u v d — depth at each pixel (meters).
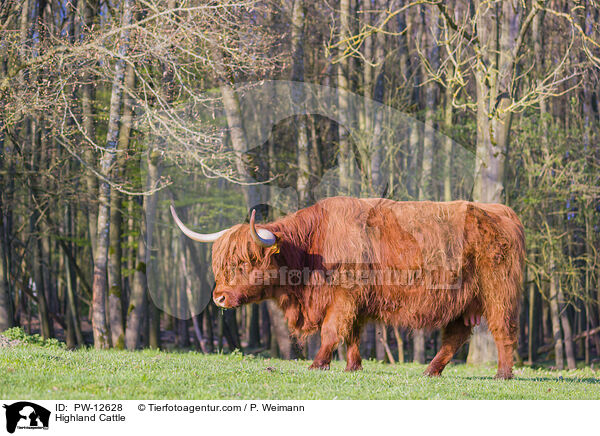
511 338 8.89
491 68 14.62
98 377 7.32
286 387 7.19
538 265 22.45
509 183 21.03
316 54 18.38
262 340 33.19
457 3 17.53
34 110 14.43
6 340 11.92
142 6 13.95
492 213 8.86
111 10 16.28
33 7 17.98
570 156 22.84
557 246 22.95
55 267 30.98
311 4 19.61
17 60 14.95
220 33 11.72
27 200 21.61
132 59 12.52
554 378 11.15
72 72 13.84
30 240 26.09
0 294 19.61
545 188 21.30
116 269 20.44
